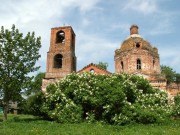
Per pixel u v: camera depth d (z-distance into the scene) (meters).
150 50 40.00
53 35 40.84
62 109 25.45
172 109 29.34
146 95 27.67
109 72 37.69
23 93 26.56
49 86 29.78
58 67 40.03
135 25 43.47
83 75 27.69
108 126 21.22
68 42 39.84
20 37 26.45
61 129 18.92
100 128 19.66
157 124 22.83
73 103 25.53
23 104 28.66
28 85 26.09
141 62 38.97
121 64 40.56
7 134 15.82
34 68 27.14
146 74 38.12
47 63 39.34
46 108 27.62
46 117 30.55
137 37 41.38
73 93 26.22
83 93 25.36
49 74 38.53
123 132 17.94
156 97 27.86
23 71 26.03
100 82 25.77
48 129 18.83
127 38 42.34
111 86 24.92
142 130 18.62
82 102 25.61
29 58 26.62
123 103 24.03
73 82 27.00
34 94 32.47
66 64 38.66
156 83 36.62
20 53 26.05
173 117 31.94
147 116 23.38
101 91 24.52
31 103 31.34
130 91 26.27
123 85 25.83
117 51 41.44
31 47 26.91
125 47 40.62
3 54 25.55
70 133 16.58
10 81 25.44
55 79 37.94
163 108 26.70
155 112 24.56
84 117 25.98
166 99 29.23
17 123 22.91
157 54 41.03
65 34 40.41
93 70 38.28
